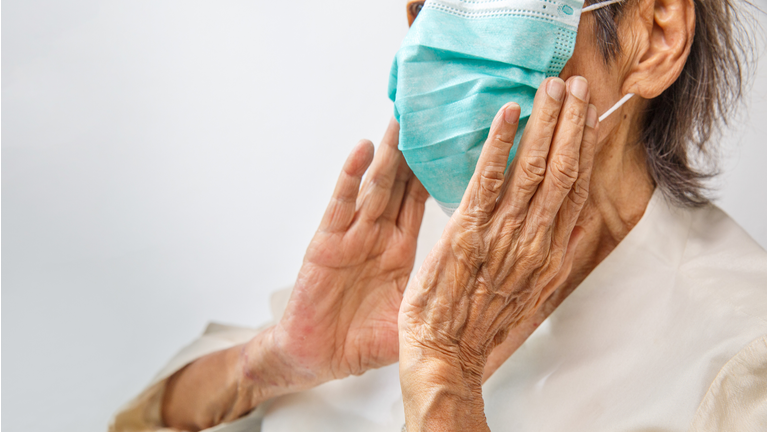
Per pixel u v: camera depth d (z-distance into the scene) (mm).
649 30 776
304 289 1036
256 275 1860
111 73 1863
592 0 750
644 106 891
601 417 844
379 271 1082
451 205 871
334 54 1815
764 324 803
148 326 1831
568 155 674
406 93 787
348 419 1098
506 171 793
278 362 1084
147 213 1889
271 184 1871
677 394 805
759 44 1147
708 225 981
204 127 1876
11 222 1859
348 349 1066
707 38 915
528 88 763
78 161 1885
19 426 1567
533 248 721
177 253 1879
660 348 856
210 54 1851
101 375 1704
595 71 775
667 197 932
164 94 1877
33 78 1844
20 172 1868
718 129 1078
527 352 954
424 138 792
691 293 875
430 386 750
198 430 1199
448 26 776
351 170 1005
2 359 1713
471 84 765
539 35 738
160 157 1892
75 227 1878
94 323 1818
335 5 1785
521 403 919
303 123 1854
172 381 1238
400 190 1082
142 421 1206
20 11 1805
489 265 746
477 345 795
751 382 786
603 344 896
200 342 1319
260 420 1221
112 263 1870
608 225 933
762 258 907
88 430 1585
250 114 1873
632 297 899
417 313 794
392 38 1777
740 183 1476
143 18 1842
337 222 1029
